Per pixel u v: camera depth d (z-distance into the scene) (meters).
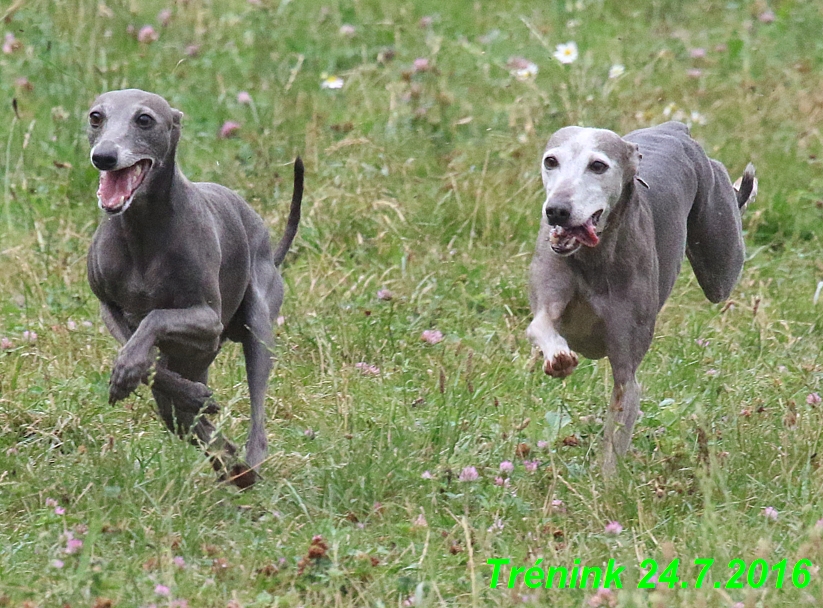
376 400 10.49
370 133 15.62
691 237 11.19
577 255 9.41
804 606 7.34
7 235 13.32
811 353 11.98
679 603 7.40
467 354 11.19
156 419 9.98
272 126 15.30
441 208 14.02
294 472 9.40
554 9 20.22
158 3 18.53
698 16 20.41
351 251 13.39
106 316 9.15
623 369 9.52
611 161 9.12
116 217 8.74
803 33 19.72
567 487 9.11
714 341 11.84
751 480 9.26
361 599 7.63
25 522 8.38
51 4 16.94
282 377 10.83
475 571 7.91
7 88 15.62
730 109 16.75
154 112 8.52
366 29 18.67
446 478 9.28
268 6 18.61
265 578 7.73
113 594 7.32
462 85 17.02
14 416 9.91
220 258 9.06
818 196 15.05
